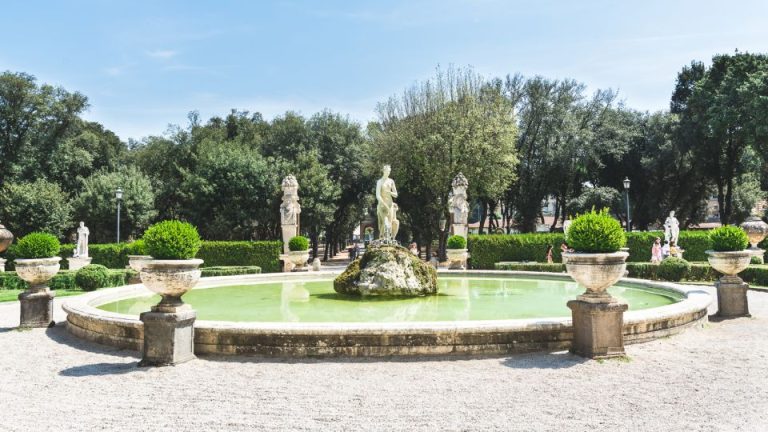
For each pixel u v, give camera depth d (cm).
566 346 674
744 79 2911
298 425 423
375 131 3609
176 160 4197
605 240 628
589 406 464
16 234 3319
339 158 4069
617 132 3856
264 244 2595
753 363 610
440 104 3155
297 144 4097
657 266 1825
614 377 554
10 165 3631
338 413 450
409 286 1096
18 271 924
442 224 3331
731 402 474
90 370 610
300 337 647
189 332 645
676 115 3766
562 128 3778
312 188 3594
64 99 3881
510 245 2558
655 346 696
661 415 442
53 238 976
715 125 2952
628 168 4097
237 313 907
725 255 945
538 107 3781
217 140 4162
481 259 2573
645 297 1111
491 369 588
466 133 3003
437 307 957
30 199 3272
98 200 3506
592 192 3816
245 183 3462
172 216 4288
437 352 647
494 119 3059
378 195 1312
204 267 2536
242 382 548
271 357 648
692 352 664
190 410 463
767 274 1558
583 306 634
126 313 945
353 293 1112
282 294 1203
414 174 3303
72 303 914
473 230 5872
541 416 440
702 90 3303
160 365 614
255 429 416
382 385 531
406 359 636
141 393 514
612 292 1205
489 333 652
